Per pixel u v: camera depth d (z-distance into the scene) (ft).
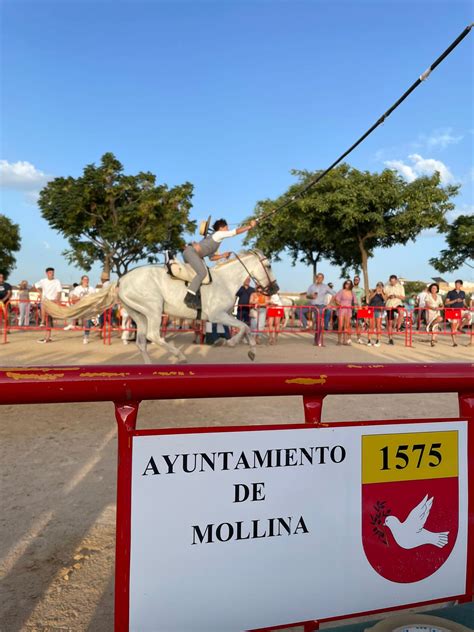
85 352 36.01
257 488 4.53
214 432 4.39
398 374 4.89
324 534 4.74
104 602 7.90
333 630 4.74
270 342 46.50
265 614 4.58
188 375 4.35
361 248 82.79
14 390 4.01
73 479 12.59
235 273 26.50
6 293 45.37
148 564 4.25
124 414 4.28
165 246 92.02
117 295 25.72
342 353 38.78
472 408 5.21
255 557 4.54
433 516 5.08
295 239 92.22
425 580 5.07
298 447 4.64
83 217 84.94
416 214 76.02
